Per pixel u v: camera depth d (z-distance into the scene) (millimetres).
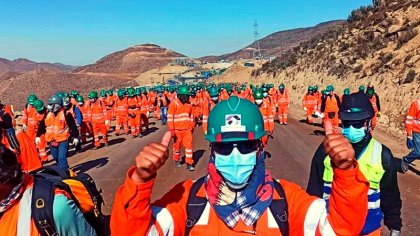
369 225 4176
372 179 4117
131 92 22766
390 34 36906
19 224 2703
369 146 4176
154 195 10469
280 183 2496
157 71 172125
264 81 72812
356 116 4055
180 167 13516
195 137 21328
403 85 26828
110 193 10672
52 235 2752
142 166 2006
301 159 14516
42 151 12773
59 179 3020
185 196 2465
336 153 2006
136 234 2086
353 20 53469
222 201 2381
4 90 98625
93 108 18703
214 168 2389
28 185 2779
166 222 2285
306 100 25719
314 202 2316
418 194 9742
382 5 48406
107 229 4418
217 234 2355
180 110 12898
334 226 2094
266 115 14078
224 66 167875
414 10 37250
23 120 15844
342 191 2037
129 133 24234
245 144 2344
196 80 138500
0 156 2627
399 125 22344
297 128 23594
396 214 4301
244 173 2320
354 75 36719
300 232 2316
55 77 110250
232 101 2416
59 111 11320
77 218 2861
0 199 2684
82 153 17422
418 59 28234
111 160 15469
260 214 2346
